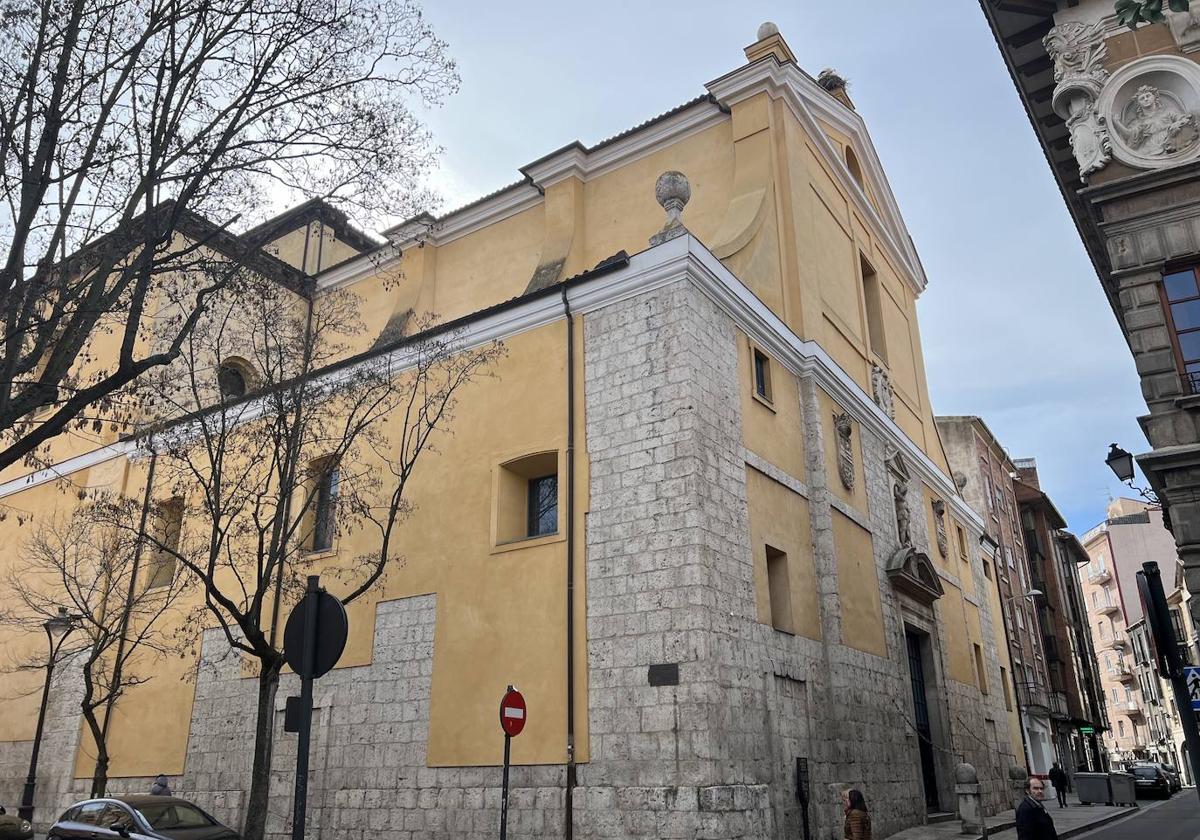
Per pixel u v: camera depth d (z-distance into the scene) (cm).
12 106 946
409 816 1493
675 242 1530
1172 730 6931
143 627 2027
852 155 2689
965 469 4175
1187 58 1528
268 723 1238
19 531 2417
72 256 1000
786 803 1386
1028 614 4619
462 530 1616
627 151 2206
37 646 2222
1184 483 1366
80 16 964
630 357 1521
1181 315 1451
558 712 1382
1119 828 2189
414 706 1562
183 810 1308
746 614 1425
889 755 1786
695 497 1375
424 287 2344
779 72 2091
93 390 949
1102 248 1880
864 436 2136
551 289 1636
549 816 1333
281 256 2647
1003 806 2597
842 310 2253
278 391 1500
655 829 1234
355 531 1770
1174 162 1492
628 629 1362
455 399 1705
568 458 1520
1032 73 1709
